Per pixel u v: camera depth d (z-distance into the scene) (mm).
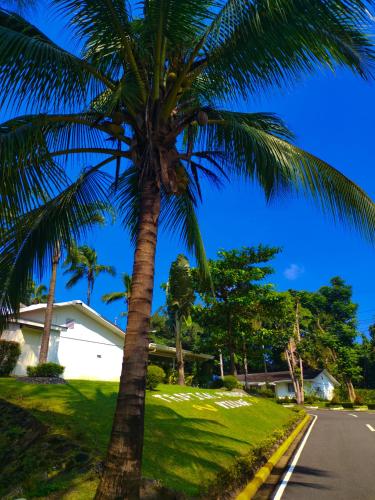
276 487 7086
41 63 4340
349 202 6035
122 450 4008
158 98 5238
